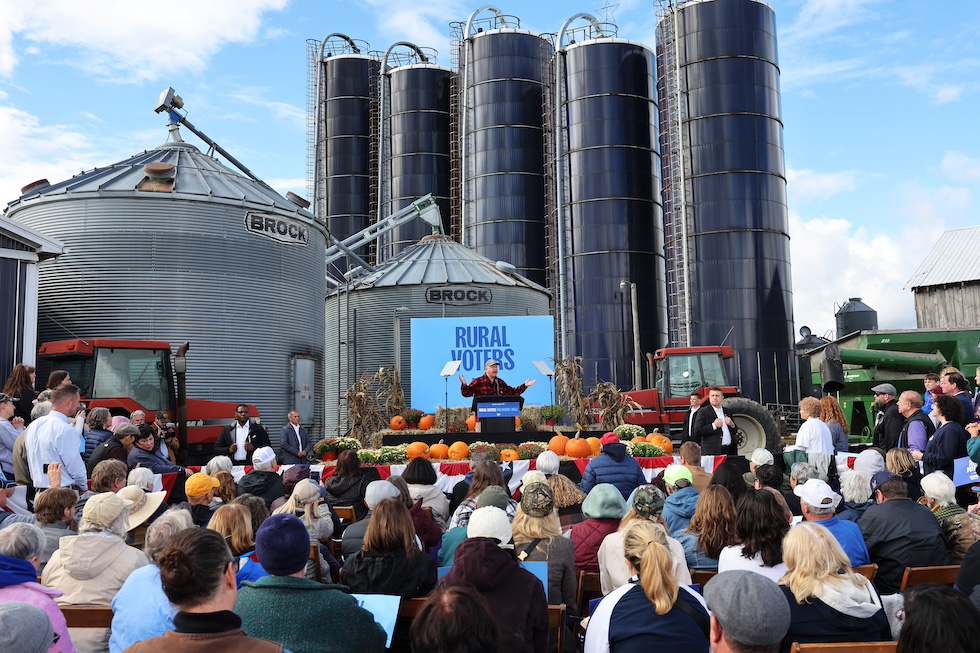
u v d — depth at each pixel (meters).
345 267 62.25
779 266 46.41
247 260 24.75
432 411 22.88
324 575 6.16
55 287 23.02
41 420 8.53
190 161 26.30
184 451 17.00
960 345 22.56
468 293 35.12
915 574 5.48
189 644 2.87
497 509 4.71
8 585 3.85
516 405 14.94
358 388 18.38
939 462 8.92
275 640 3.66
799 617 4.14
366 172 64.75
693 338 45.88
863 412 23.30
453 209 59.84
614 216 49.78
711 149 47.00
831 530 5.54
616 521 6.25
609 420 15.73
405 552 4.84
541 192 54.91
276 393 25.12
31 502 8.98
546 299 38.09
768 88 48.06
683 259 46.84
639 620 3.99
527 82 55.66
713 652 3.13
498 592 4.07
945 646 2.70
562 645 4.75
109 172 25.36
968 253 38.38
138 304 23.00
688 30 48.56
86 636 4.57
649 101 51.94
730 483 7.38
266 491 9.18
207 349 23.67
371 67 65.88
